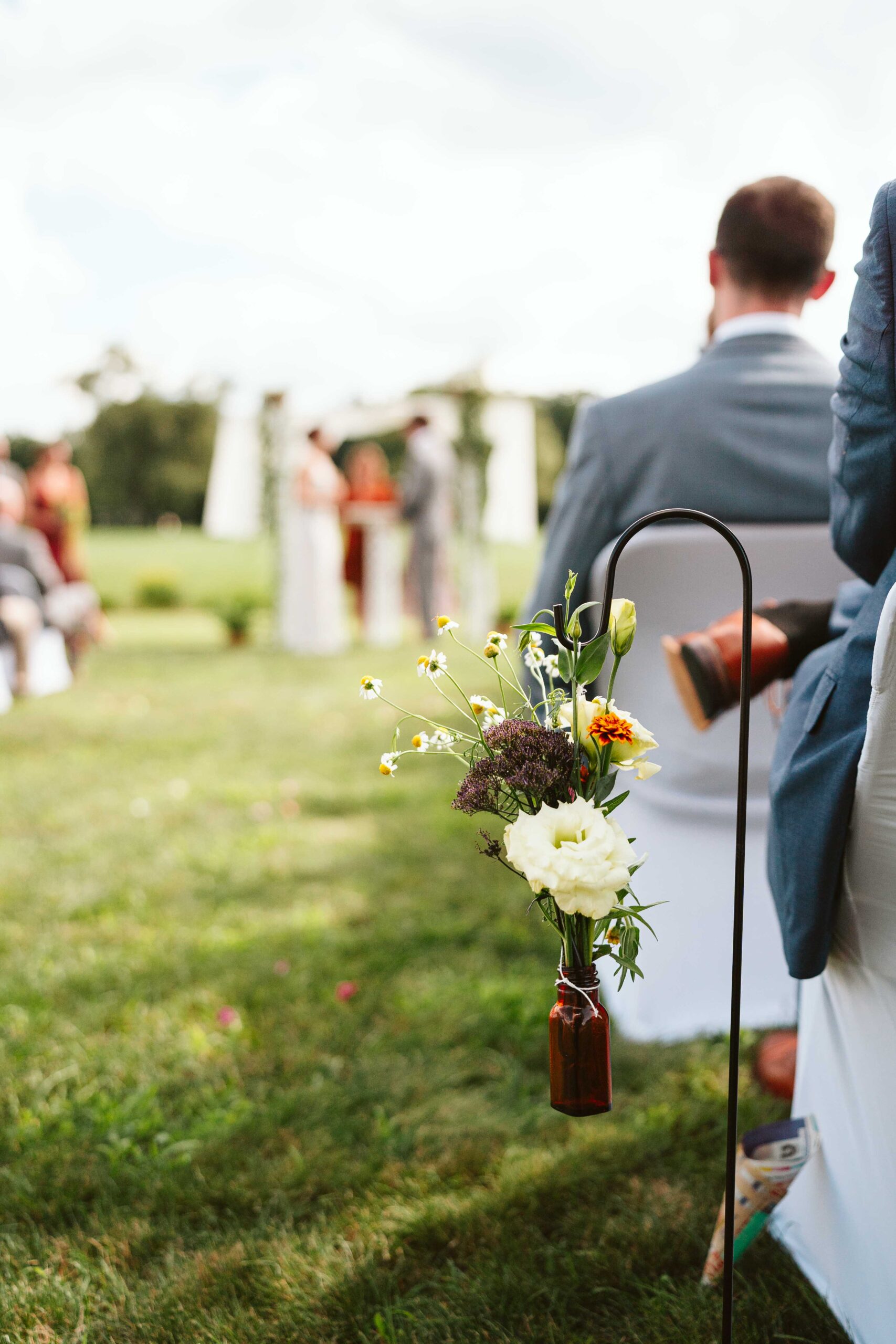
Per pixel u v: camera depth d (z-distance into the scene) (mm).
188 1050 2246
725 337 2133
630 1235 1608
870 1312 1321
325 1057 2225
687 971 2266
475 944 2836
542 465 25922
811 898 1253
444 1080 2117
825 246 2059
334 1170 1823
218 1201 1766
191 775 4914
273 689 7422
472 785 1116
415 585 10922
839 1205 1405
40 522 9711
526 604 2236
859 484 1241
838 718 1247
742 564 1176
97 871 3510
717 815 2221
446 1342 1423
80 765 5148
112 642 11242
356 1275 1557
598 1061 1180
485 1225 1659
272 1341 1439
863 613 1279
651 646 2121
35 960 2746
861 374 1176
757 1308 1442
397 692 7105
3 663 7051
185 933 2941
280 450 10164
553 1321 1446
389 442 27016
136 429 36188
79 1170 1842
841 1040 1370
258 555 25453
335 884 3357
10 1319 1492
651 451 2082
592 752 1141
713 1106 1961
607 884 1022
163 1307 1501
